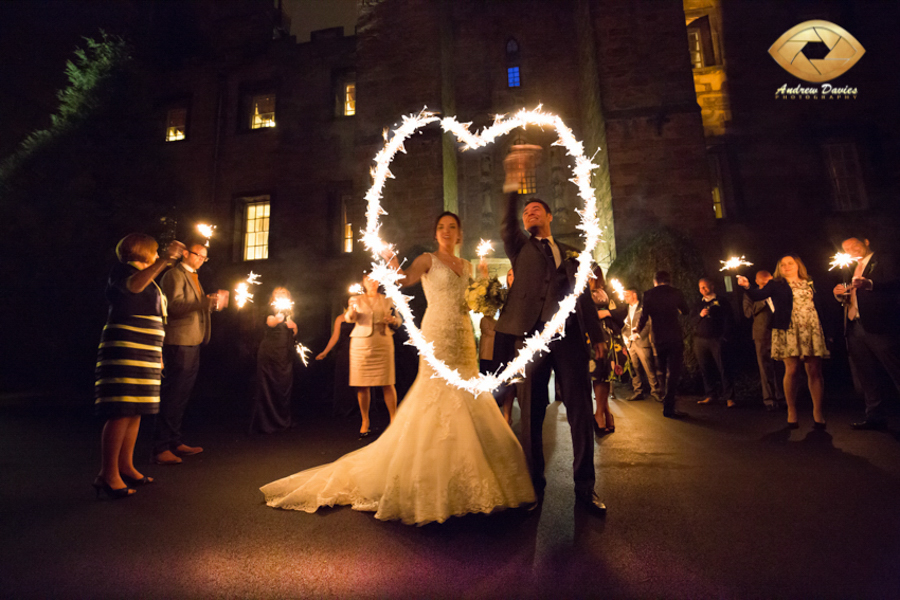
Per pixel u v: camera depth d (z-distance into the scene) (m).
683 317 7.83
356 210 12.28
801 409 5.60
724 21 12.50
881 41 12.20
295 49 14.73
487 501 2.22
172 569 1.84
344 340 6.61
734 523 2.17
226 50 15.12
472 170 13.20
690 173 10.50
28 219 10.30
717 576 1.68
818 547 1.90
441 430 2.33
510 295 2.58
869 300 4.16
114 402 2.75
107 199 11.03
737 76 12.24
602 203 11.45
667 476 2.98
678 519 2.24
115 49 12.05
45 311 10.16
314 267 13.50
